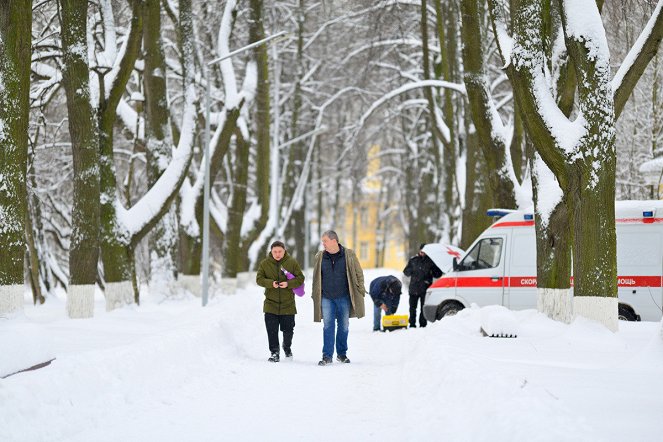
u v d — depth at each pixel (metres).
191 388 14.02
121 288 27.97
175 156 31.06
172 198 29.94
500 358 14.18
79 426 10.48
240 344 20.97
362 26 54.06
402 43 49.34
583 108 17.19
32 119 39.41
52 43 31.34
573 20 17.27
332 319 18.08
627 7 24.91
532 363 13.32
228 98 37.94
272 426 10.84
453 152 37.12
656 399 9.80
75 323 21.72
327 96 65.50
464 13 26.06
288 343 18.89
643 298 23.05
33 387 10.45
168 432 10.41
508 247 25.81
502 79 45.88
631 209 23.48
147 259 55.16
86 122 23.91
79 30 23.91
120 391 12.32
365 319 31.62
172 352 15.53
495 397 9.38
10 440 9.15
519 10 18.22
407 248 89.12
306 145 71.31
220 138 37.78
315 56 63.91
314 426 10.84
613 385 10.86
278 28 56.00
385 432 10.42
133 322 22.56
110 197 28.00
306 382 14.95
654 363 12.90
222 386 14.45
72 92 23.88
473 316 20.12
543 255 19.80
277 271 18.70
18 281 17.44
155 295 37.94
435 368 12.88
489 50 43.09
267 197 50.69
